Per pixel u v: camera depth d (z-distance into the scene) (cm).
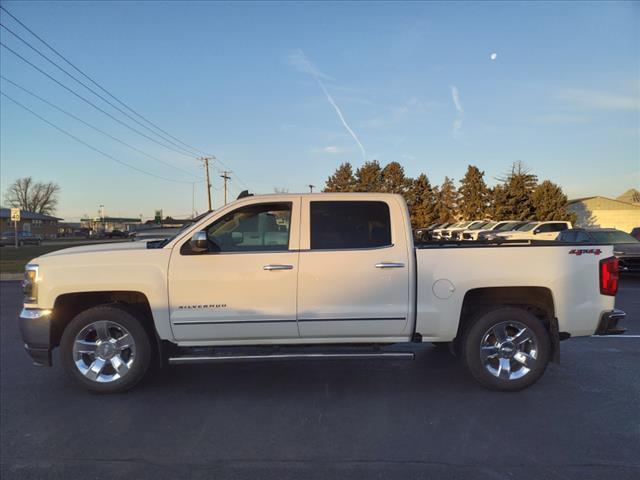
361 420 429
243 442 388
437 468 346
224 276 480
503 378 489
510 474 338
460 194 5494
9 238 4784
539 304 503
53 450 377
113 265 482
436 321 487
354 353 489
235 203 500
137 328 487
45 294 480
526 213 4797
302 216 496
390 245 490
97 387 488
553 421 424
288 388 512
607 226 4819
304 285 481
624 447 376
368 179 6244
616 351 648
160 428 416
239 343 493
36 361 489
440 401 471
